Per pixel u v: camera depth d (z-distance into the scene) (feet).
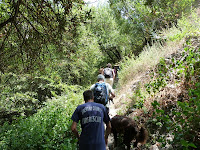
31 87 31.48
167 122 11.48
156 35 33.50
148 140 12.97
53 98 24.17
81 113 9.65
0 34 15.74
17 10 13.88
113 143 14.46
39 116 16.94
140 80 25.14
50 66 28.30
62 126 14.02
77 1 14.24
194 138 10.47
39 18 15.39
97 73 62.49
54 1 14.17
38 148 11.99
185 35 23.57
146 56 30.01
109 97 15.33
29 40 16.07
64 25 14.83
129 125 12.35
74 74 44.98
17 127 14.46
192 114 10.49
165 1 35.04
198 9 33.47
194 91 11.15
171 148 11.19
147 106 16.10
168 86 16.58
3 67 17.65
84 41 36.29
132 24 52.80
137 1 43.91
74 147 12.91
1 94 26.30
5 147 11.27
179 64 15.37
